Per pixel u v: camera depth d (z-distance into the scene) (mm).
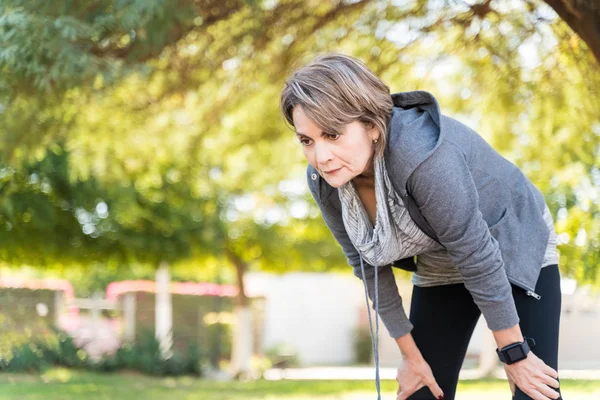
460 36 3949
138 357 9875
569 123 4250
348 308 16266
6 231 8070
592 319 13766
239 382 8977
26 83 3295
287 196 9812
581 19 2859
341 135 1461
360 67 1486
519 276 1665
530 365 1638
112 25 3203
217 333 10938
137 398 6051
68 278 14102
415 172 1507
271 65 4078
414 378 1910
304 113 1445
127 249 8977
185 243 9117
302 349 16016
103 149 5105
